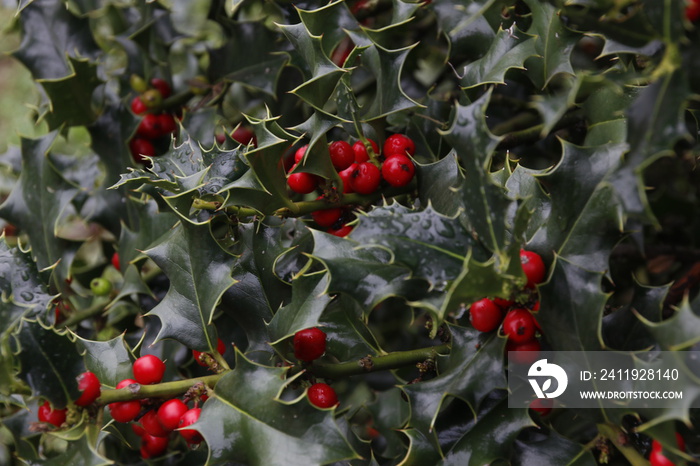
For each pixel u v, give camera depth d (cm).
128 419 56
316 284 57
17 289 57
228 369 57
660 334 52
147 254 58
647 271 65
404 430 56
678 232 64
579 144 66
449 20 62
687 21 52
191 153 59
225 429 54
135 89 70
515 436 55
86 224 68
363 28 60
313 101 57
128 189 67
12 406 65
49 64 68
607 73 59
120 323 68
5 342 55
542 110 54
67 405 55
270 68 68
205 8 75
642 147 52
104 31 78
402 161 58
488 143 53
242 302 59
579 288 54
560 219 55
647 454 55
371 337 60
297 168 57
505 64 60
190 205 57
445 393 54
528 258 54
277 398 54
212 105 69
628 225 56
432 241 54
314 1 64
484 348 55
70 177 70
